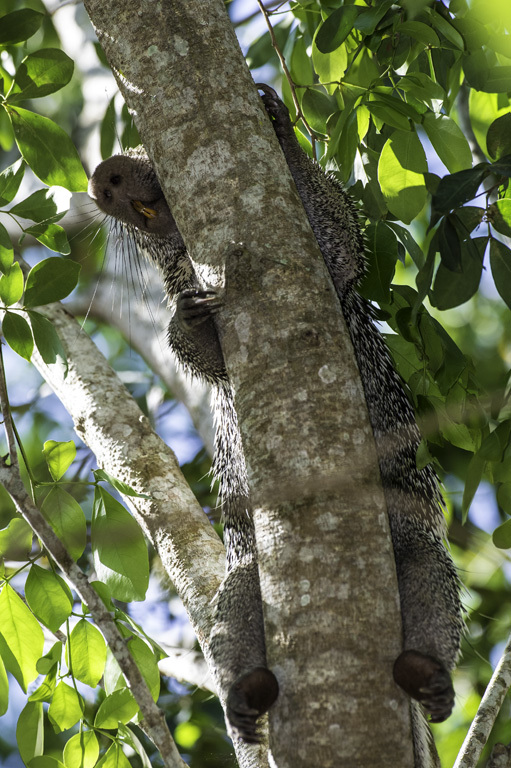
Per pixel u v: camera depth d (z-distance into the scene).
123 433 6.35
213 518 9.38
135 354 11.84
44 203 5.50
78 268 5.22
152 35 4.74
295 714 3.61
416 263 6.28
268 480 3.94
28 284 5.18
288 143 6.20
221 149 4.50
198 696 8.59
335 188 6.39
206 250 4.41
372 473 3.97
